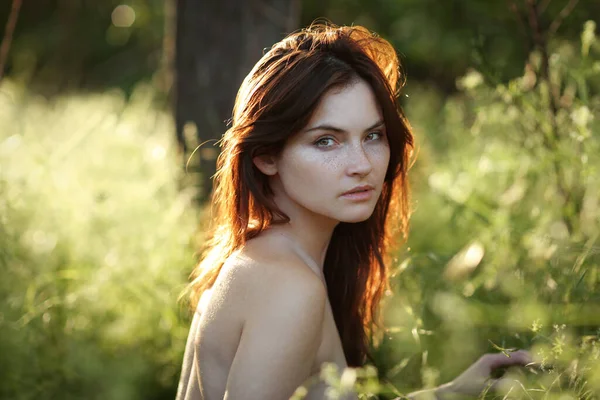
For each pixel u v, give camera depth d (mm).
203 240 5609
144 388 5410
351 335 4000
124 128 9195
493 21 12953
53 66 21109
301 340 3064
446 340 4574
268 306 3105
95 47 21641
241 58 6203
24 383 5125
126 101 15469
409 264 4523
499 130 5168
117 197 6816
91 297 5496
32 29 23359
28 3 24219
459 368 4406
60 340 5262
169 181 6883
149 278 5562
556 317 3666
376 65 3260
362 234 3863
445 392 3805
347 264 3914
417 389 4418
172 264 5672
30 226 6188
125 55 20766
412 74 15359
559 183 4340
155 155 7137
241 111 3350
